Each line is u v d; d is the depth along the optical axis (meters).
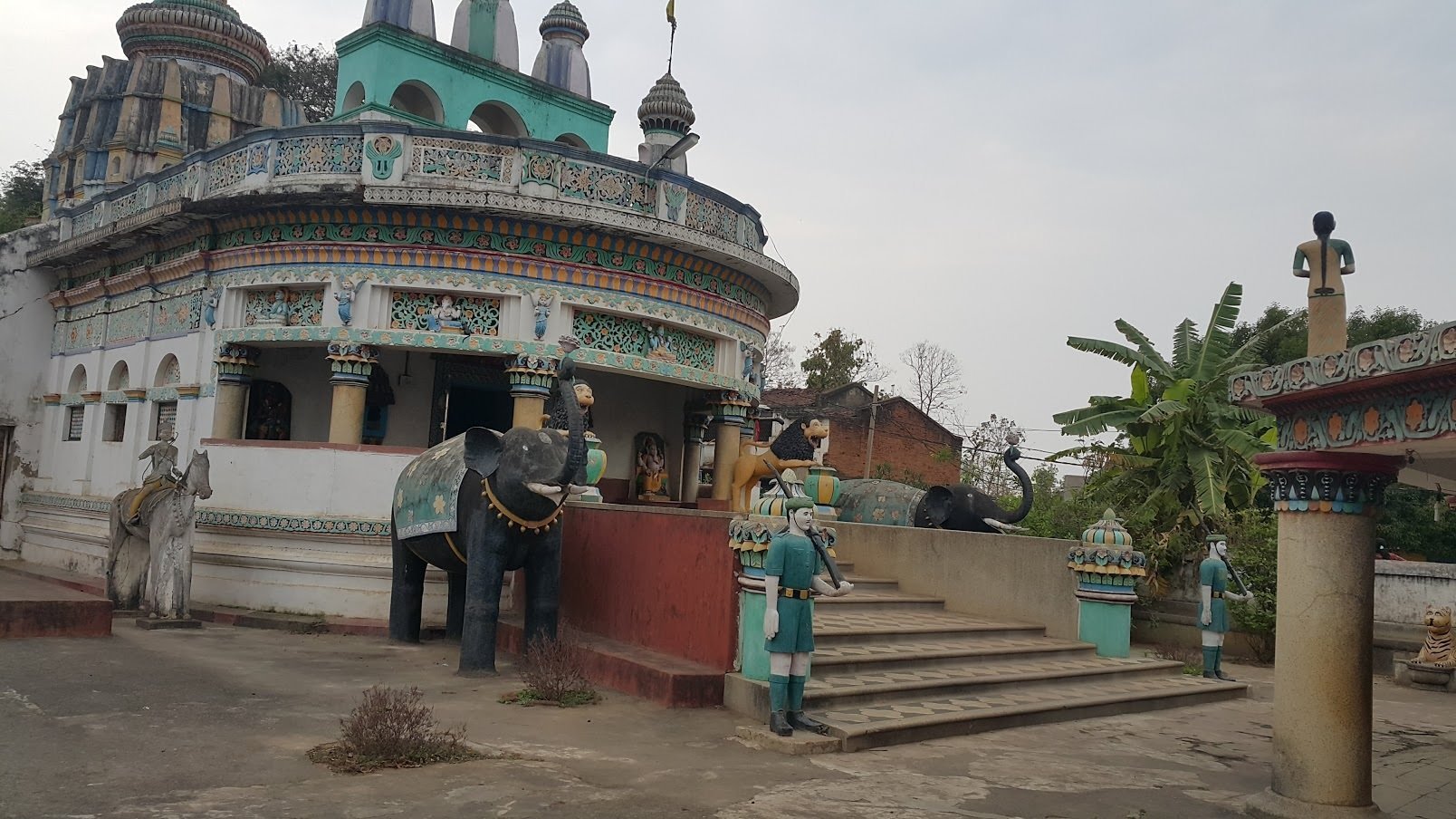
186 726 6.86
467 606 9.32
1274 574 14.41
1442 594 14.06
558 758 6.44
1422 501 24.41
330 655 10.25
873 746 7.33
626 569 10.04
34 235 20.09
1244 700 10.72
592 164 14.86
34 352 20.08
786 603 7.32
